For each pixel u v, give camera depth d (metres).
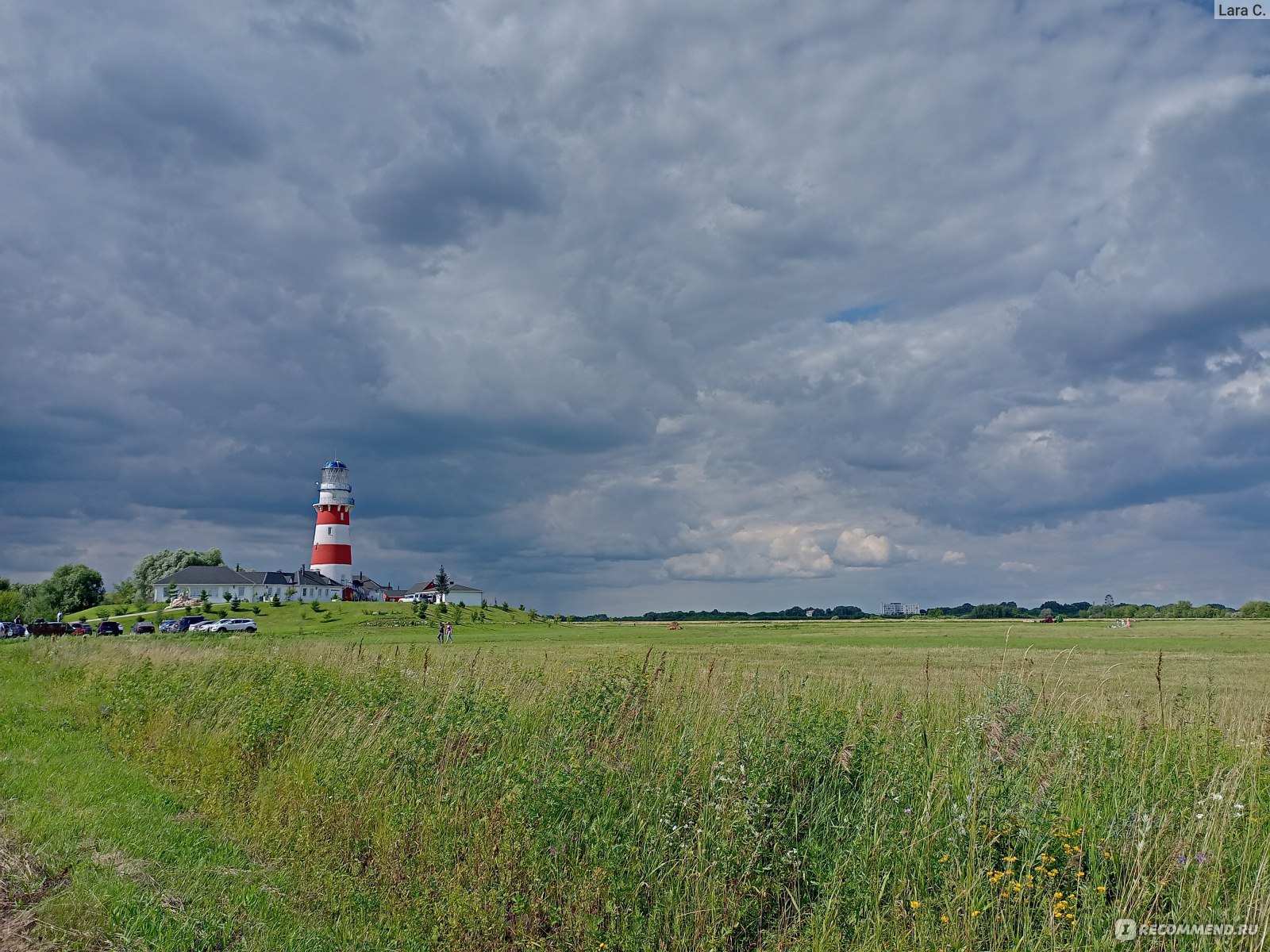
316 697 16.02
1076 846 7.72
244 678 19.69
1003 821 7.64
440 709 12.77
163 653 29.92
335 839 10.28
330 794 11.34
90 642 46.03
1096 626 113.44
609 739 10.41
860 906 7.33
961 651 52.22
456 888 8.37
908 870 7.69
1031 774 8.36
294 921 8.14
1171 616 175.00
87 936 7.10
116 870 8.78
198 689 18.98
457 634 95.81
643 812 9.03
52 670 30.84
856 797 8.91
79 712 20.48
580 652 43.81
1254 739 9.95
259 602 135.88
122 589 167.50
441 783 10.66
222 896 8.42
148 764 14.71
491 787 10.05
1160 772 9.43
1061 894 7.05
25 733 17.02
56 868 8.69
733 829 8.10
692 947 7.42
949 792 8.25
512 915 8.11
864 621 168.12
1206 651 53.09
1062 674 13.01
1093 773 9.32
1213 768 9.21
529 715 13.33
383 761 11.87
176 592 150.50
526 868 8.45
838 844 8.28
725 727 10.80
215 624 96.38
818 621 174.25
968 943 6.55
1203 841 7.42
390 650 30.89
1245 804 8.34
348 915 8.43
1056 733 9.60
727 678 14.29
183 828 10.68
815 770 9.27
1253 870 7.29
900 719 10.77
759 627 131.38
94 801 11.56
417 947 7.80
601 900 7.94
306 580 160.12
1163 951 6.57
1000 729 8.84
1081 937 6.72
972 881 7.03
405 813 10.08
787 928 7.54
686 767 9.59
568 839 8.55
